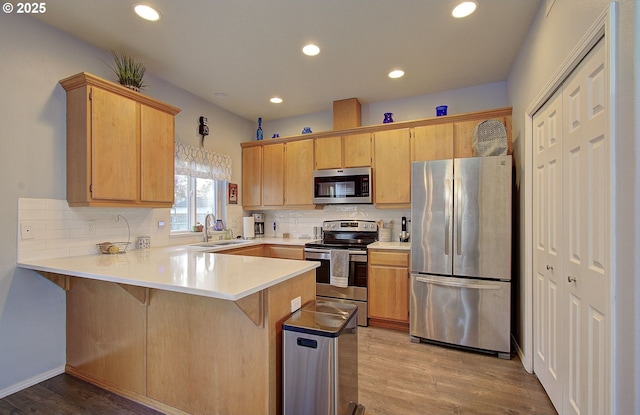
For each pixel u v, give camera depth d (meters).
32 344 2.12
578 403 1.47
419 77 3.12
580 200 1.44
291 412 1.51
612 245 1.10
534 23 2.14
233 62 2.79
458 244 2.67
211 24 2.21
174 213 3.42
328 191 3.75
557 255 1.75
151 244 3.00
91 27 2.24
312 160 3.89
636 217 0.98
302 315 1.66
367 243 3.58
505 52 2.62
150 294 1.87
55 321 2.24
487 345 2.55
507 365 2.38
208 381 1.69
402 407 1.85
